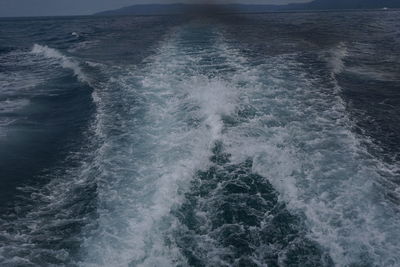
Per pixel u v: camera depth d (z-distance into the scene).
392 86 12.96
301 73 13.79
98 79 14.30
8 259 5.41
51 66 18.47
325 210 5.99
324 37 24.95
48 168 8.15
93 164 8.08
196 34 25.86
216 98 10.80
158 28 35.66
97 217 6.25
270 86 12.07
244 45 20.70
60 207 6.70
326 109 10.23
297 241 5.47
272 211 6.14
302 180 6.81
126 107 11.01
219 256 5.27
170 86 12.59
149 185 6.98
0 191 7.29
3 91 13.85
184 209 6.24
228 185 6.85
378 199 6.22
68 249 5.58
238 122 9.28
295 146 8.07
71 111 11.52
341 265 4.96
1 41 31.45
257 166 7.32
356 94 12.03
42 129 10.23
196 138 8.60
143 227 5.81
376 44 21.94
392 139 8.80
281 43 21.73
